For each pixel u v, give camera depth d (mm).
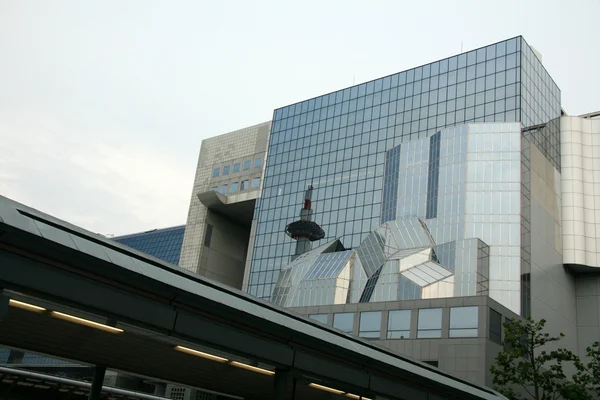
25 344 22734
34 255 15039
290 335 21000
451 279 83250
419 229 91438
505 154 90562
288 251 119125
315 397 29938
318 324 24094
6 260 14445
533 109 103312
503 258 84125
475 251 83562
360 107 122750
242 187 133625
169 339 18906
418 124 111750
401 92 117500
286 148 130500
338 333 25000
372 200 111875
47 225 15984
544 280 87750
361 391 24750
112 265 16234
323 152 124000
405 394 26781
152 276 17250
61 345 22438
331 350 22672
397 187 100250
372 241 94875
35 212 16531
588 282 96000
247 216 139625
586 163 99812
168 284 17406
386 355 26828
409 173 99562
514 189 87750
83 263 15797
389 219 98812
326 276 93375
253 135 137750
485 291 82188
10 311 17703
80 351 23391
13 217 14969
